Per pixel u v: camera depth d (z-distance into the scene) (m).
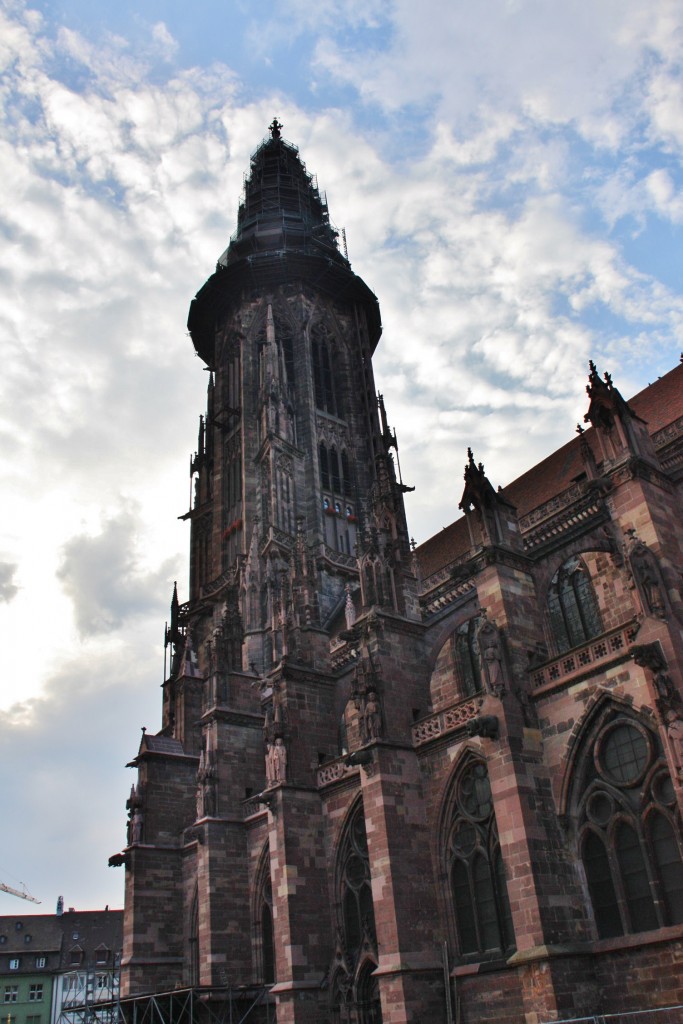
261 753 65.69
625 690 36.06
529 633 42.28
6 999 112.81
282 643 59.50
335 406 99.19
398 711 47.62
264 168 122.12
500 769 37.84
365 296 106.50
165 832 69.94
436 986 40.44
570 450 63.81
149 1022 60.44
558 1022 29.72
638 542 35.62
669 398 55.09
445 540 72.50
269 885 57.94
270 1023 53.53
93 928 123.06
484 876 41.47
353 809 50.88
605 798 36.28
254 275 102.19
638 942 32.91
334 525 88.62
